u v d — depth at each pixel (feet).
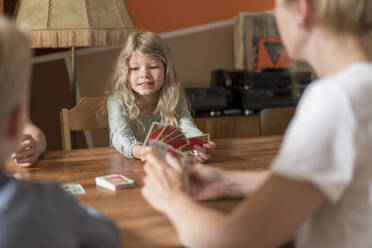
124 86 6.54
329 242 2.37
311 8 2.37
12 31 2.01
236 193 3.27
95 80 10.30
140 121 6.65
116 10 7.29
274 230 2.14
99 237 2.23
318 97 2.19
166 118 6.64
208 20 11.14
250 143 5.72
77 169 4.40
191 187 3.31
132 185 3.68
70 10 6.96
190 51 11.07
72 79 7.70
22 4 7.06
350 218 2.31
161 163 2.88
